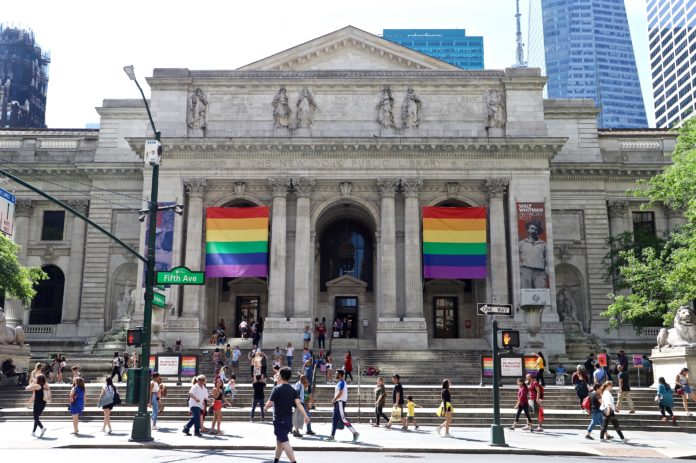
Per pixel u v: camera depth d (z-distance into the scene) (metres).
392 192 58.28
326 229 66.94
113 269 64.88
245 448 23.50
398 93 60.38
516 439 27.28
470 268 56.12
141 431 24.62
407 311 55.94
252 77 60.41
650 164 66.00
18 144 69.94
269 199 59.31
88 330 63.44
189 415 33.12
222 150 58.69
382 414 31.58
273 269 56.78
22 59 151.88
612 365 51.44
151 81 60.47
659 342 38.94
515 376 32.34
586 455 23.55
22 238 66.81
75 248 66.31
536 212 57.38
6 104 148.00
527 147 58.19
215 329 61.62
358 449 23.72
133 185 66.44
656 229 66.69
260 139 57.97
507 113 59.62
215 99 60.53
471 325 63.06
